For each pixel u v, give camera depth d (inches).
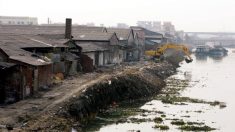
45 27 3811.5
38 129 1230.9
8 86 1600.6
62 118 1417.3
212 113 1984.5
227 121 1806.1
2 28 3671.3
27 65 1669.5
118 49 3730.3
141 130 1562.5
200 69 4692.4
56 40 2549.2
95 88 1911.9
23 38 2208.4
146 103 2199.8
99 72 2738.7
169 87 2938.0
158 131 1560.0
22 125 1246.9
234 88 2999.5
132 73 2642.7
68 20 2790.4
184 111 2006.6
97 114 1779.0
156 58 4424.2
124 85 2289.6
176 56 5482.3
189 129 1612.9
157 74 3383.4
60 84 2060.8
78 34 3531.0
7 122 1254.3
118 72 2748.5
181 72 4210.1
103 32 3636.8
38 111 1434.5
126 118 1764.3
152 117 1817.2
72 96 1683.1
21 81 1619.1
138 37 4581.7
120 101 2158.0
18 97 1612.9
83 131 1473.9
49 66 2001.7
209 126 1690.5
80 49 2726.4
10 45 1905.8
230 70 4675.2
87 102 1717.5
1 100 1583.4
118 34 4106.8
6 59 1658.5
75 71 2588.6
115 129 1553.9
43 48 2198.6
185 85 3088.1
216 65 5433.1
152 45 5201.8
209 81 3437.5
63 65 2383.1
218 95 2610.7
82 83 2102.6
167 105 2161.7
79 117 1552.7
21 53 1841.8
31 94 1723.7
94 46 3166.8
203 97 2496.3
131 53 4217.5
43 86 1897.1
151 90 2591.0
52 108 1486.2
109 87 2086.6
